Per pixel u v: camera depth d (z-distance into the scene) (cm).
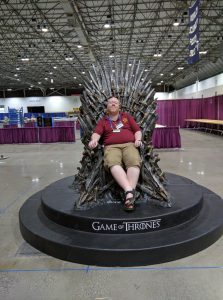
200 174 493
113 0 845
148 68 1881
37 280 193
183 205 253
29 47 1337
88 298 173
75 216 234
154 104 289
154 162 279
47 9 898
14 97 2942
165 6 906
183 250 213
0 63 1716
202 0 837
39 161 670
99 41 1252
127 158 246
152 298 171
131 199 233
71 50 1408
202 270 199
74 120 1542
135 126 265
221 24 1020
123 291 179
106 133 259
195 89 2128
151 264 206
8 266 210
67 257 214
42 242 226
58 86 2872
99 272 200
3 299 175
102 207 251
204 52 1462
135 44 1358
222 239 244
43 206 274
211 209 279
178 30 1126
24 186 439
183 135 1275
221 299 169
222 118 1447
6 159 713
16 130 1066
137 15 985
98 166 261
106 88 295
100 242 215
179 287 181
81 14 939
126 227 225
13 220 300
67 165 606
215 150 784
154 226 229
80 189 286
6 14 946
